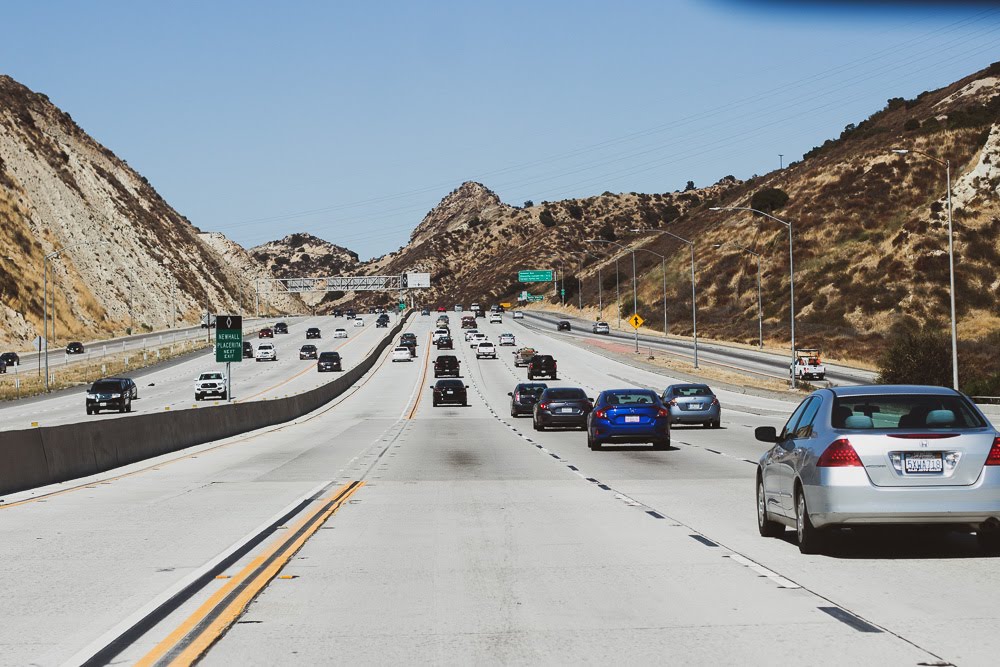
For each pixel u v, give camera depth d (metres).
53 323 120.75
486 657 7.39
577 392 40.47
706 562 11.34
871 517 10.99
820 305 116.19
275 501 17.86
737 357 101.50
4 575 10.94
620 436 29.14
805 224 133.38
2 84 167.62
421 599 9.50
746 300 132.12
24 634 8.31
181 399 69.38
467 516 15.53
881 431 11.20
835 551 11.98
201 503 17.64
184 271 176.50
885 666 7.02
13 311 115.19
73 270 136.50
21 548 12.78
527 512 15.96
